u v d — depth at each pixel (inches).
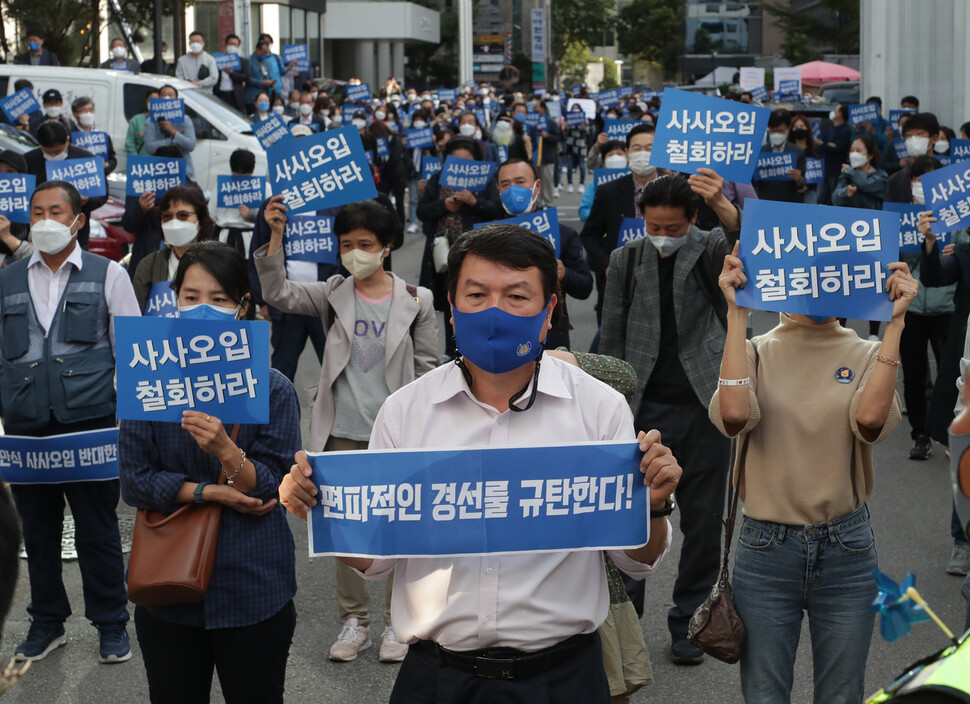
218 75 926.4
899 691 64.6
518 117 931.3
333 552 104.2
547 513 102.4
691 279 193.8
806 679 194.5
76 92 665.6
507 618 102.9
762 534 143.6
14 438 192.5
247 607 139.2
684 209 190.9
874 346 143.0
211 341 135.2
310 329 320.2
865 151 455.5
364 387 199.6
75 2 938.1
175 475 139.7
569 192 1117.7
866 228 136.5
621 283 200.4
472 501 102.3
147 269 253.9
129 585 135.9
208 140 660.7
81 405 194.4
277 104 983.6
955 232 309.4
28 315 194.5
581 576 105.7
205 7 1427.2
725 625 142.6
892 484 301.7
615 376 144.2
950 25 761.0
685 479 198.5
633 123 630.5
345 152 225.1
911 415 322.7
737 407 140.6
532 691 103.5
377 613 225.1
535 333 101.7
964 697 60.9
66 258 195.9
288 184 226.7
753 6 2260.1
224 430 138.6
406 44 2792.8
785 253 138.7
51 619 205.0
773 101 1125.1
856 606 142.1
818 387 142.3
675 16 3865.7
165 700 142.1
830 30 2074.3
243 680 141.5
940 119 780.0
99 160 357.4
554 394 105.5
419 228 829.8
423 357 203.3
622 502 102.9
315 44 2188.7
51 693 191.2
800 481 141.3
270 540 141.8
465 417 106.3
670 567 246.7
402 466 102.5
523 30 3262.8
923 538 261.0
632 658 152.5
